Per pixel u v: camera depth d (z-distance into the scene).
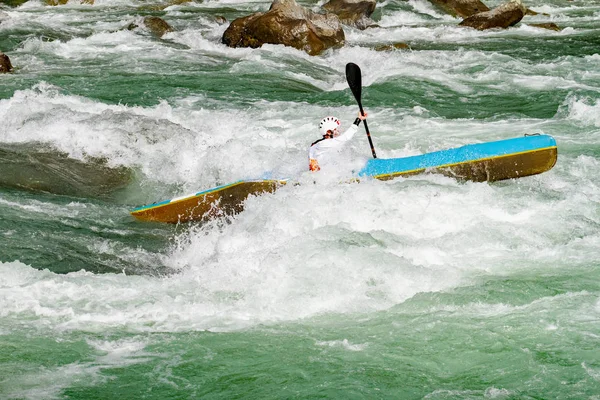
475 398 13.86
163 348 15.84
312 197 22.41
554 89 39.97
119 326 16.73
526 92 39.66
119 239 22.31
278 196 23.09
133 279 19.14
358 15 62.25
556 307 16.73
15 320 16.86
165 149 28.38
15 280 18.75
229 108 36.44
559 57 48.66
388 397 14.01
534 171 24.48
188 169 27.41
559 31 60.03
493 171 24.38
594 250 19.48
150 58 47.72
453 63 47.12
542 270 18.56
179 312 17.38
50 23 61.16
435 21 67.25
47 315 17.12
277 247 19.86
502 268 18.73
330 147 24.31
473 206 22.03
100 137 28.77
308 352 15.57
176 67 45.34
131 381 14.64
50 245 21.28
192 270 19.73
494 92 39.97
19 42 52.34
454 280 18.19
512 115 35.22
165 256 21.33
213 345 15.92
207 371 14.98
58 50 49.59
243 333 16.38
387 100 38.38
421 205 21.92
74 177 26.59
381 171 24.19
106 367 15.11
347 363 15.12
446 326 16.27
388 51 50.00
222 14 70.00
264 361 15.30
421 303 17.27
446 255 19.50
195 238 22.52
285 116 34.88
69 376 14.77
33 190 25.52
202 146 28.67
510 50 52.25
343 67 47.34
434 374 14.67
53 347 15.80
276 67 45.53
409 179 23.95
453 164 24.23
